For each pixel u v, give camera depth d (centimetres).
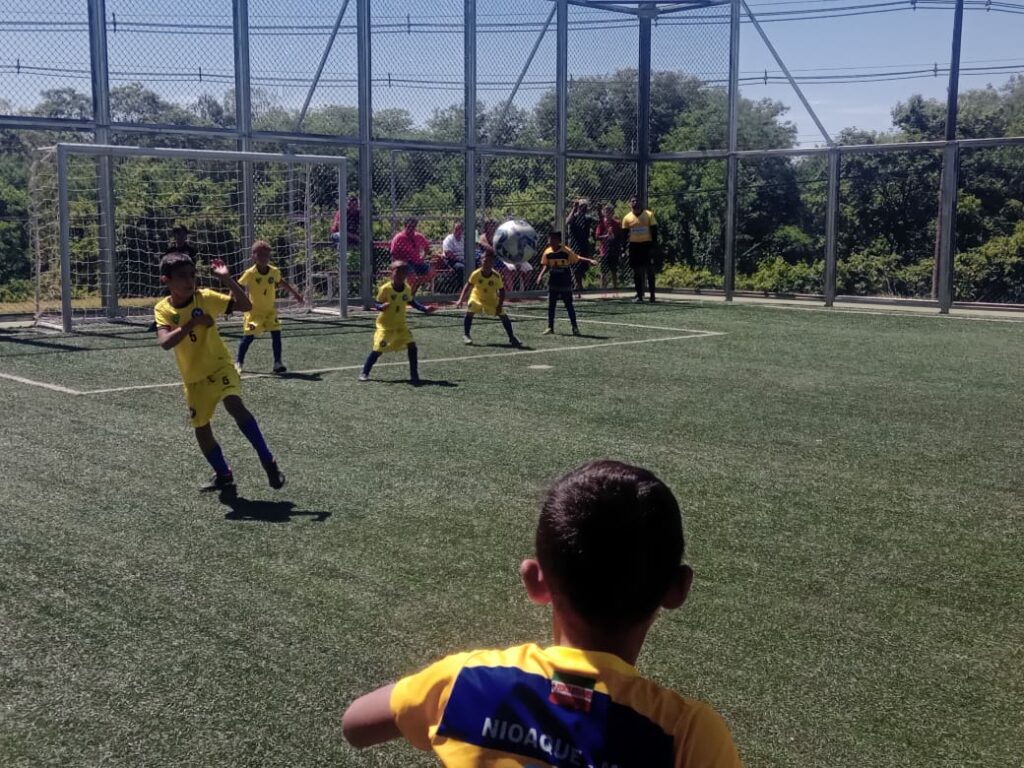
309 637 423
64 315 1434
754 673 397
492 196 2055
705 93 2147
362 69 1841
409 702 161
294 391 994
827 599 473
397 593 472
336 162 1653
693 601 468
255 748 335
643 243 2020
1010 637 434
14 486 643
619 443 778
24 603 456
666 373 1124
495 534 558
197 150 1550
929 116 2942
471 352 1289
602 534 147
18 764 324
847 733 352
